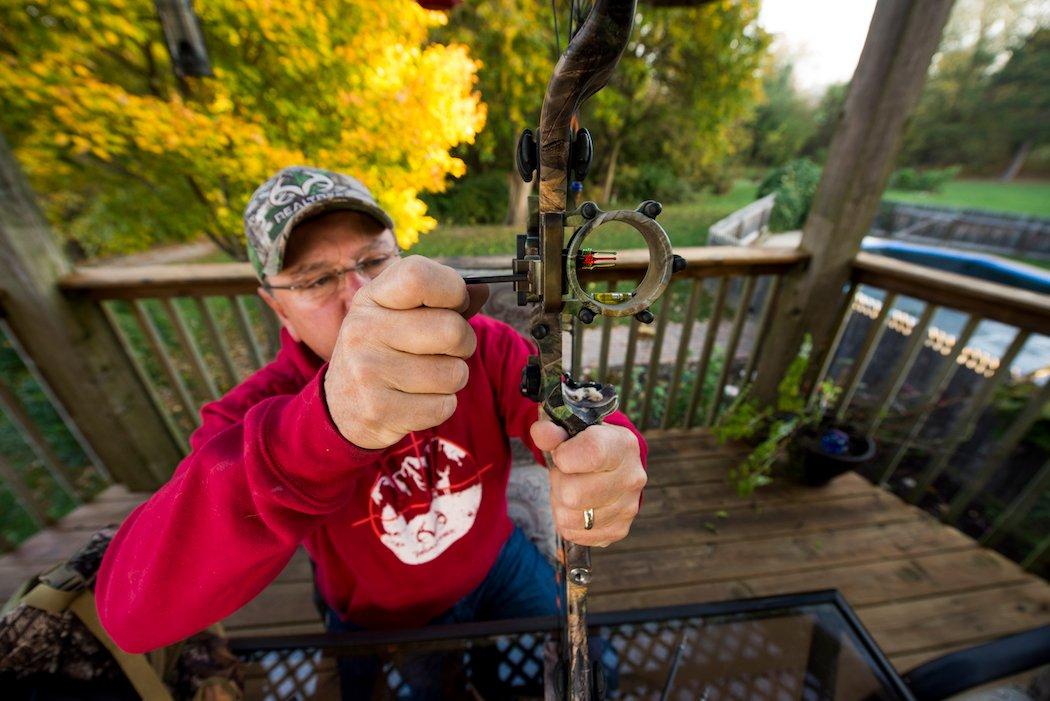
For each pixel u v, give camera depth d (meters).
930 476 1.76
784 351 2.04
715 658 0.91
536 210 0.35
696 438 2.21
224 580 0.51
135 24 1.85
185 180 2.24
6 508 2.12
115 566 0.56
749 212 2.78
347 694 0.83
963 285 1.52
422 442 0.82
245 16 1.69
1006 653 0.92
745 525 1.72
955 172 14.39
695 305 1.97
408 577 0.89
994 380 1.55
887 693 0.86
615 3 0.24
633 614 0.97
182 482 0.51
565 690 0.52
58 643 0.58
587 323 0.35
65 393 1.63
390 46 1.65
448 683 0.84
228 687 0.74
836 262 1.82
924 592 1.48
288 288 0.80
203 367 1.77
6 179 1.35
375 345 0.37
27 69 1.85
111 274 1.54
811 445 1.83
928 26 1.40
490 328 0.92
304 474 0.46
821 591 1.01
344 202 0.79
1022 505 1.51
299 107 1.81
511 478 1.36
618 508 0.47
